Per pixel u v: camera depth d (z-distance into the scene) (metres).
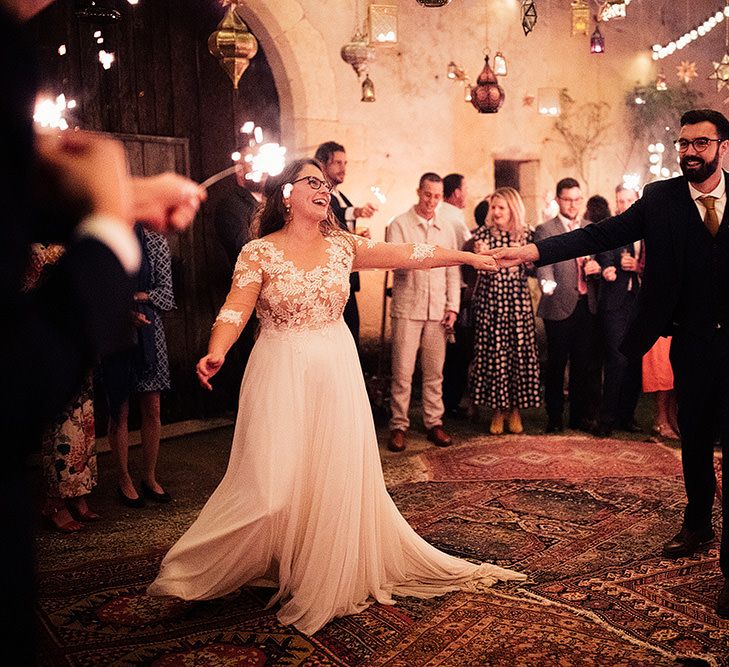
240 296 3.33
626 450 5.92
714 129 3.56
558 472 5.39
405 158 7.74
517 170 8.88
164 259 4.97
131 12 6.41
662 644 3.07
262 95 7.09
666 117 9.27
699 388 3.73
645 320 3.85
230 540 3.19
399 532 3.56
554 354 6.45
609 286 6.29
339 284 3.41
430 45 7.83
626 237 3.90
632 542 4.12
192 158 6.82
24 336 1.16
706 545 4.04
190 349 6.92
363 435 3.38
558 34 8.68
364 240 3.65
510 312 6.30
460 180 7.33
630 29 9.00
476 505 4.75
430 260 3.70
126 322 1.23
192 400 6.97
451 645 3.07
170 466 5.79
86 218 1.23
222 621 3.30
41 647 3.13
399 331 6.07
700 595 3.50
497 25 8.24
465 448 6.08
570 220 6.46
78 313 1.18
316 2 6.95
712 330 3.66
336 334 3.43
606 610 3.36
